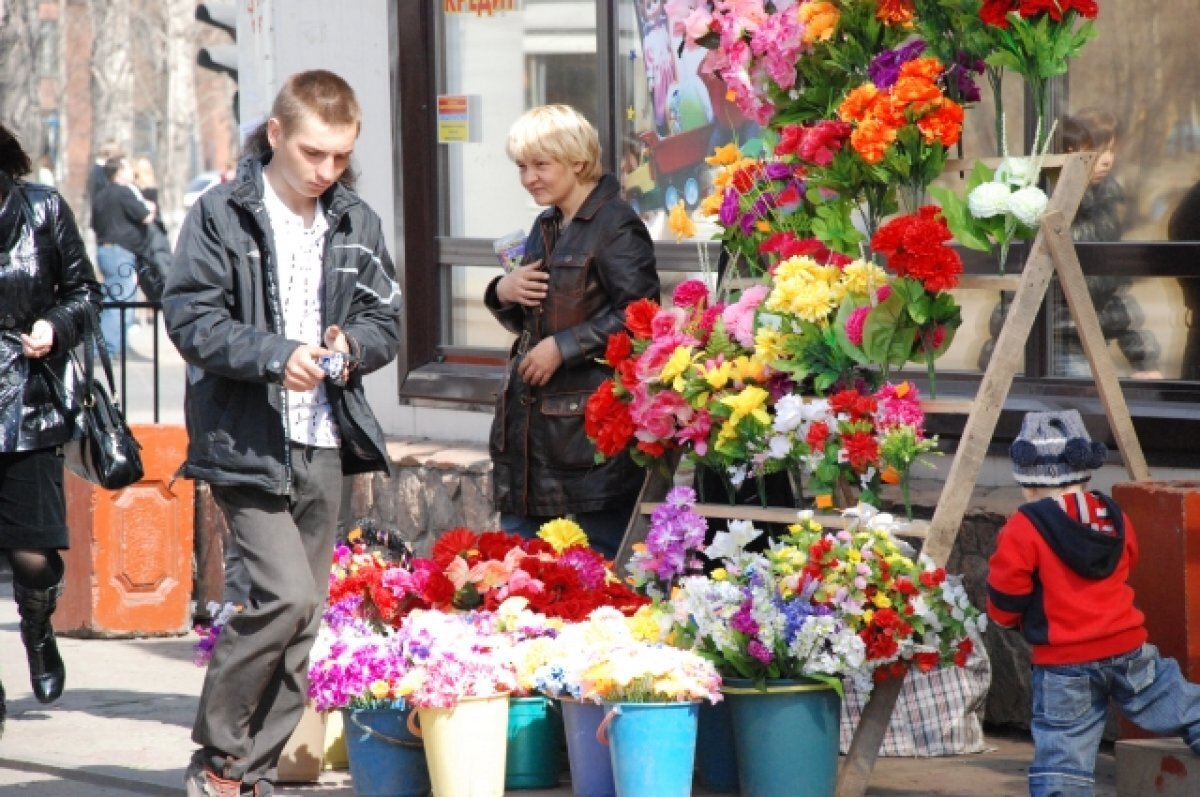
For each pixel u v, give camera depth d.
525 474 8.86
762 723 7.24
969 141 9.76
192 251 7.06
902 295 7.62
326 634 7.80
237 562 9.33
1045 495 7.07
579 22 11.72
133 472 9.48
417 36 12.51
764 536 8.72
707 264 9.74
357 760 7.70
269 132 7.17
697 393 8.02
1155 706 6.97
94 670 11.26
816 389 7.85
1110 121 9.31
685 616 7.49
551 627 7.77
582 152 8.73
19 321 9.31
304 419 7.20
